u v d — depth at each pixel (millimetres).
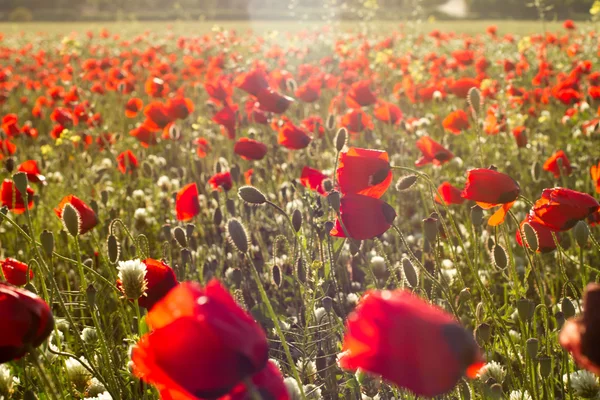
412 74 10438
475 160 7316
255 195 2639
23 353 1606
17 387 3062
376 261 3881
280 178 6340
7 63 21656
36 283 4125
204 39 20625
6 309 1545
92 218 3297
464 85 7477
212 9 62062
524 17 34281
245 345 1155
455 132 6160
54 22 57375
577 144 7414
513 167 6938
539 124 8773
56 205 6496
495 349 3254
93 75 12539
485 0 38531
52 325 1638
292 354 3744
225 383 1173
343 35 17641
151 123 6441
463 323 3357
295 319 3613
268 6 51281
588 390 2520
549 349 2789
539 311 3887
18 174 2715
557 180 6297
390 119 6383
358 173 2514
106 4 69500
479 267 4723
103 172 6535
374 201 2396
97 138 7703
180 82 12766
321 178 3887
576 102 8125
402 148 6637
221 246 5246
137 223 5371
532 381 2699
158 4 68812
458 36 22234
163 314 1199
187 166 7500
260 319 3926
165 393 1297
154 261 2404
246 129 7871
